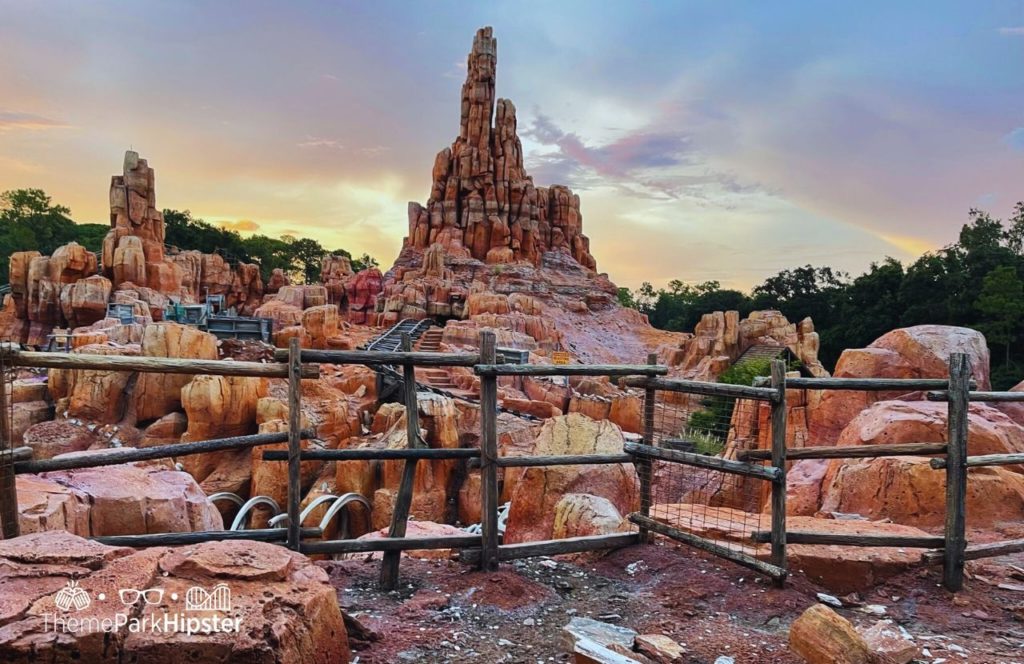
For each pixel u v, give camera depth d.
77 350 19.73
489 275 47.22
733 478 8.61
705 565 5.51
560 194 59.41
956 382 5.29
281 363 4.91
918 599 5.13
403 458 5.19
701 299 83.56
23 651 2.77
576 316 47.19
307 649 3.36
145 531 6.59
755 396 5.16
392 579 5.09
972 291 44.62
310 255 100.50
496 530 5.37
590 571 5.65
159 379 19.92
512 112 56.00
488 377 5.34
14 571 3.22
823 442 11.76
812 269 71.38
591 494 7.77
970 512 7.14
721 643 4.23
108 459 4.34
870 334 50.00
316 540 5.58
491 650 4.14
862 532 5.79
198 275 48.03
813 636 3.97
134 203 42.69
